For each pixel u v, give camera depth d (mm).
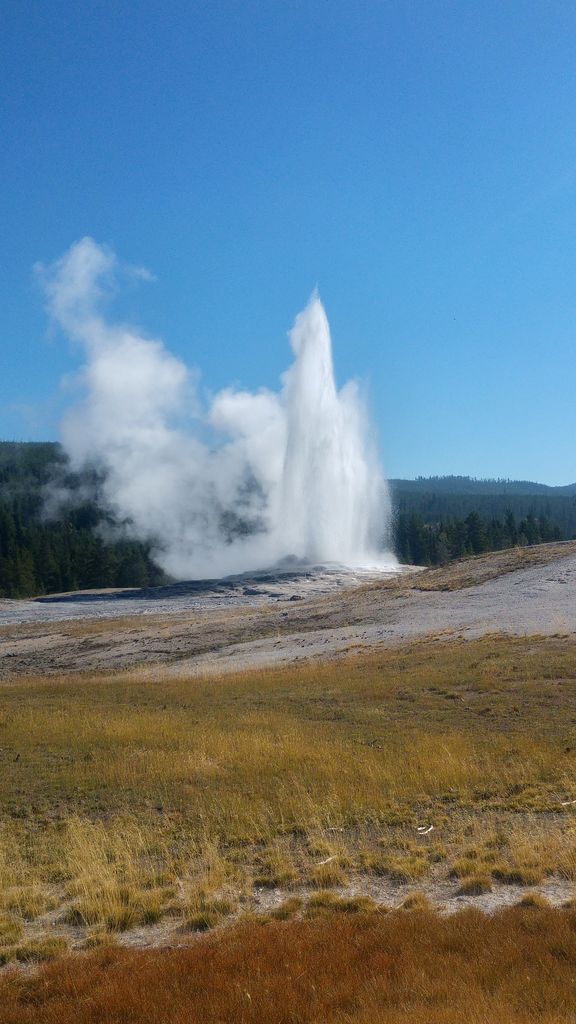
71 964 8000
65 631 54438
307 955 7617
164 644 43500
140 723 20875
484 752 16219
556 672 23438
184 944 8508
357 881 10273
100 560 122688
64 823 13219
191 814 13367
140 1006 6797
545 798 13164
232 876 10469
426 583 51938
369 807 13266
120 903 9656
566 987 6547
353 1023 6203
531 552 55312
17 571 115375
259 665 33062
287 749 17078
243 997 6785
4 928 9180
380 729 19031
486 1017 6027
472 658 27047
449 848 11273
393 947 7707
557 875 10039
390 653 31359
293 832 12305
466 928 8062
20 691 29375
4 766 17297
